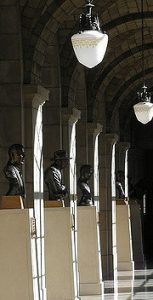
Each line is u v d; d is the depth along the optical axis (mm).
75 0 20734
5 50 19812
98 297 26484
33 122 20188
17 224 17984
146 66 33750
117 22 26922
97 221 27906
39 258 20266
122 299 25500
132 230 45000
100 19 26266
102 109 34125
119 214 38719
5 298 18016
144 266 41031
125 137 40281
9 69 19828
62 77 24781
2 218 18016
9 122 19797
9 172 17969
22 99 19906
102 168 34312
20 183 18141
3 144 19781
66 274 23578
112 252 34094
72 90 25406
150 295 26562
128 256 38625
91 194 29844
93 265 27812
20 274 18016
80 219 27859
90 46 15398
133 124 48500
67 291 23609
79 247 27891
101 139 34344
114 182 35406
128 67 33750
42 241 20703
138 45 30469
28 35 20078
